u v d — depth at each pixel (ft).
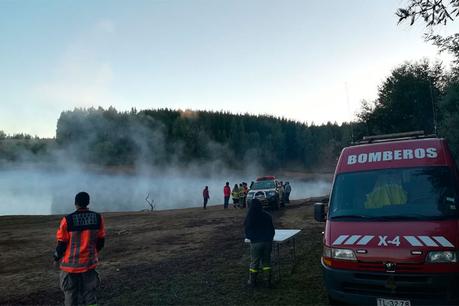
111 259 35.53
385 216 17.35
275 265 27.89
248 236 22.61
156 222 66.49
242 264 28.99
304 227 46.93
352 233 17.03
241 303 19.74
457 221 16.08
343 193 19.53
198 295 21.66
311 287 21.86
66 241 16.97
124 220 73.77
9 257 40.29
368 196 18.74
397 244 15.60
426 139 20.26
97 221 17.51
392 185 18.70
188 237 46.21
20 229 67.56
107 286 25.21
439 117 64.13
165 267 30.07
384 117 84.53
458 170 19.60
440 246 15.02
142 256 35.96
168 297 21.65
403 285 15.01
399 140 21.15
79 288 17.06
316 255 30.25
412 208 17.29
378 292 15.49
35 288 26.86
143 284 25.05
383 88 88.58
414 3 15.06
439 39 24.06
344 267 16.37
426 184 18.11
